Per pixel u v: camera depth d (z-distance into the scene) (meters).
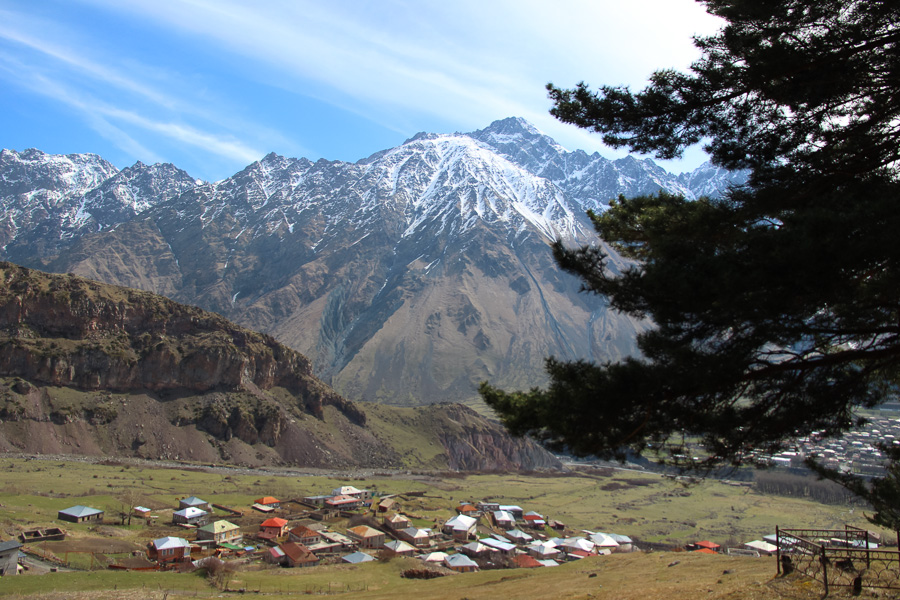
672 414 14.78
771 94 18.81
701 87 19.12
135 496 104.31
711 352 14.86
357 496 128.75
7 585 46.88
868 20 17.80
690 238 17.97
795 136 18.95
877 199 14.77
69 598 45.06
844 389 15.76
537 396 16.58
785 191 17.95
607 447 15.02
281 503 118.06
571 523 132.12
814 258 13.30
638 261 21.78
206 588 54.53
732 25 19.39
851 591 20.92
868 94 18.38
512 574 51.88
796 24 18.66
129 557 68.56
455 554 81.00
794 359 15.76
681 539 117.69
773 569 29.45
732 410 15.23
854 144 18.05
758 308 13.86
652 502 159.88
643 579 34.28
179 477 134.38
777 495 160.25
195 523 93.50
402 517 101.50
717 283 13.95
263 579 61.47
